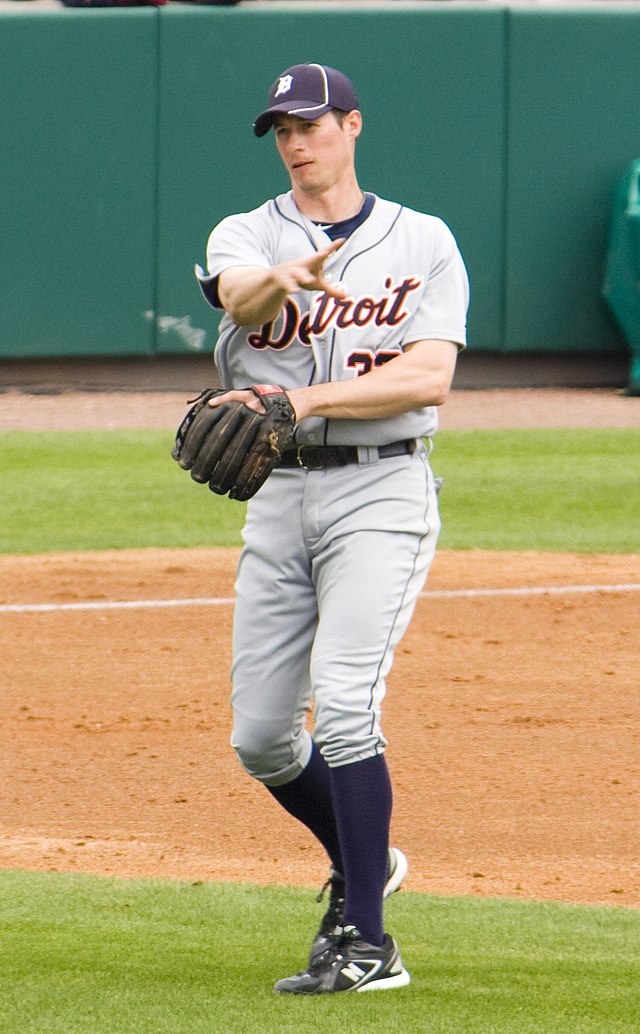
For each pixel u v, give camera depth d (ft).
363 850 39.73
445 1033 36.63
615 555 109.91
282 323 41.04
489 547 112.06
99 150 195.83
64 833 56.24
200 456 39.81
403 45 197.47
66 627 89.56
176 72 195.11
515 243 202.28
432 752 66.54
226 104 196.34
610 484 136.46
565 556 109.40
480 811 58.90
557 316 204.44
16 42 192.75
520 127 200.03
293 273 37.50
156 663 81.87
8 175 195.21
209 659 82.79
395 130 199.21
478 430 168.55
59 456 152.05
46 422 177.37
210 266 41.14
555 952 43.47
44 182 195.83
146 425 174.91
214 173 197.67
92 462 148.87
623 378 210.38
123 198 197.16
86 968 41.52
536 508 126.41
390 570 40.19
